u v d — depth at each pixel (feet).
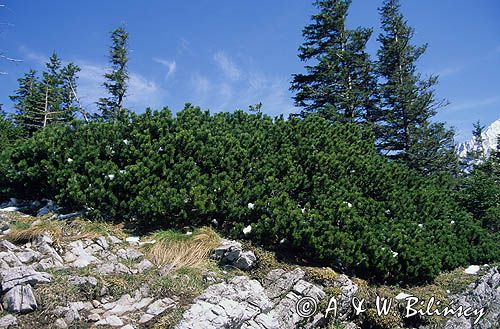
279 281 24.98
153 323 19.07
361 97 88.89
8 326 17.17
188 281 22.80
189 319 19.11
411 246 32.24
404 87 89.81
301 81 91.76
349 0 91.97
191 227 28.78
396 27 100.17
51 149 31.32
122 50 113.09
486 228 46.50
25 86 117.19
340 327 24.39
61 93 118.01
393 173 41.27
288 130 40.04
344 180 36.11
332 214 30.99
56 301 18.81
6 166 31.68
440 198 41.88
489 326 29.32
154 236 27.35
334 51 88.12
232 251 25.86
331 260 28.63
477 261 38.58
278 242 29.14
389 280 30.32
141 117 36.01
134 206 28.48
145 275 22.94
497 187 48.70
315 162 36.19
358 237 30.25
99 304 20.02
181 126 35.81
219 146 34.01
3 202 32.99
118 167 32.04
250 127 40.27
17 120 99.81
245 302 21.76
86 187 29.40
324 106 83.61
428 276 31.83
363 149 44.68
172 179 30.50
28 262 22.03
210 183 30.91
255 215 30.04
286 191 33.06
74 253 24.06
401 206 36.96
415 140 89.97
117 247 25.86
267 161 34.91
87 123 35.60
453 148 95.04
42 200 31.50
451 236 37.63
